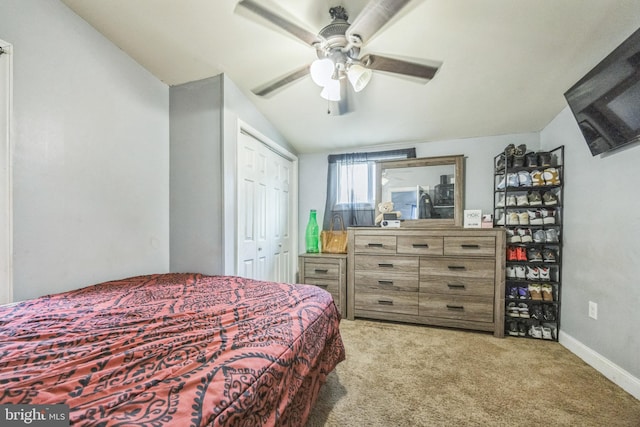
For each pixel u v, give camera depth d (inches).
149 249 74.9
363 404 56.6
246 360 29.9
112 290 56.1
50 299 48.8
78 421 19.2
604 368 68.0
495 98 84.0
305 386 42.8
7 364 26.5
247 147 90.0
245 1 44.2
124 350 30.4
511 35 59.1
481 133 107.3
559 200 89.7
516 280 92.7
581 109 71.5
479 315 94.0
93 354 28.9
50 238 52.2
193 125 79.4
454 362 74.1
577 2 50.6
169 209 81.5
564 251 87.4
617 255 65.4
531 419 52.6
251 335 36.2
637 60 53.7
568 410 55.1
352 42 51.6
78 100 57.3
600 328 70.7
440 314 98.2
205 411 22.0
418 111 93.2
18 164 47.2
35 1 49.7
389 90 82.5
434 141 116.0
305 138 116.3
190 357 29.5
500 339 89.7
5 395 21.6
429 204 112.5
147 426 19.3
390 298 104.3
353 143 120.7
